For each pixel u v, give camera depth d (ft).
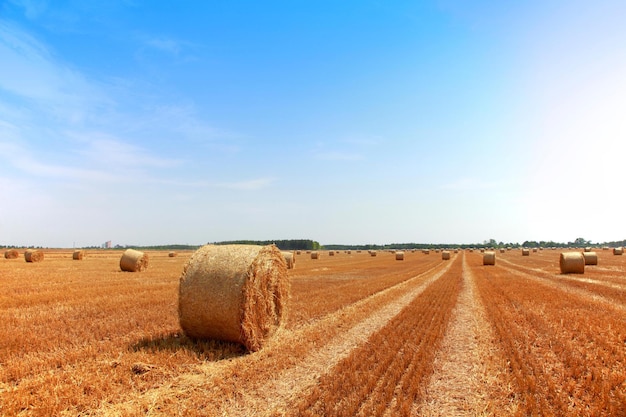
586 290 73.67
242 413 23.27
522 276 103.09
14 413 21.90
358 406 24.06
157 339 37.76
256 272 38.45
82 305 53.78
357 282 89.15
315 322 47.65
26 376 27.84
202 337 38.37
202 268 38.42
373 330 43.57
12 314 47.80
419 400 25.35
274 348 36.94
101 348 34.30
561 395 25.82
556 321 46.47
